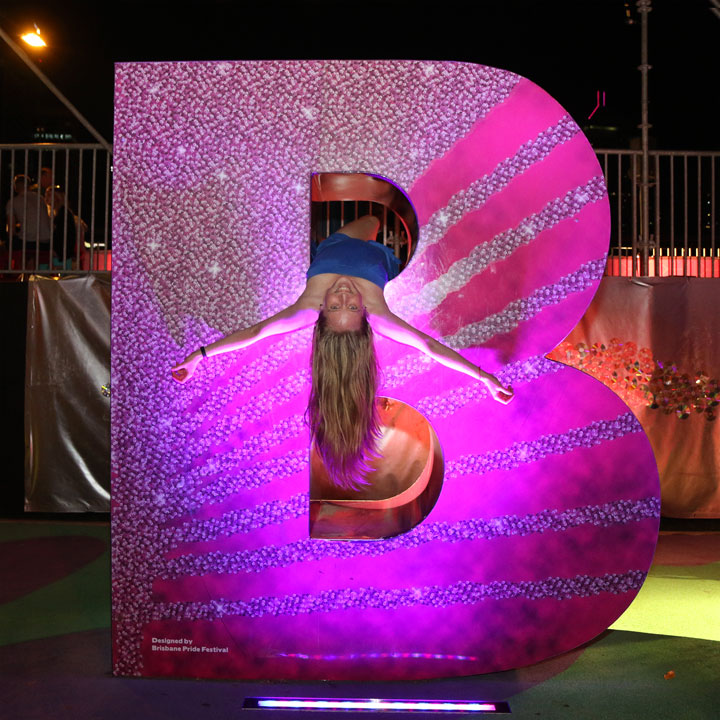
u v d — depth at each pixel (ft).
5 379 19.57
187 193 9.68
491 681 9.74
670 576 14.64
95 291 19.49
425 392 9.72
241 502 9.70
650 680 9.78
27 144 20.03
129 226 9.70
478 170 9.62
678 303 18.90
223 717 8.67
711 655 10.64
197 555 9.73
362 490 11.73
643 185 19.27
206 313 9.70
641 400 18.88
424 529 9.69
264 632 9.72
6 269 20.99
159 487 9.73
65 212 19.98
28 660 10.41
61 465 19.39
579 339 18.88
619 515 9.72
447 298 9.69
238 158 9.66
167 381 9.73
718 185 20.47
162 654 9.79
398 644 9.72
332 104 9.61
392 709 8.92
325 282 9.71
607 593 9.74
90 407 19.39
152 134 9.66
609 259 20.59
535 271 9.65
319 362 9.70
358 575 9.68
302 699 9.18
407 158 9.62
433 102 9.61
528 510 9.73
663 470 18.83
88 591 13.74
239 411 9.71
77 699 9.12
